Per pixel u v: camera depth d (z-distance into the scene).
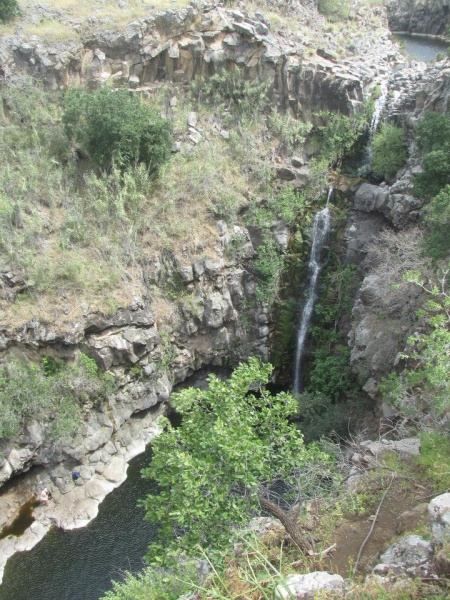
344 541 14.27
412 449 17.19
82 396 24.86
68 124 28.44
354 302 28.05
